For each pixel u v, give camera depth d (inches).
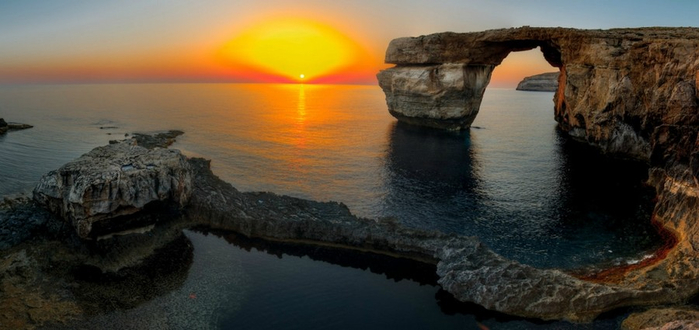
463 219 1407.5
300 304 939.3
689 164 1248.8
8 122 3260.3
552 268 1090.1
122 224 1152.8
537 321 883.4
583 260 1130.0
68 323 834.2
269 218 1288.1
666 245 1177.4
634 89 1729.8
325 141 2743.6
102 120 3622.0
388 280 1055.6
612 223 1355.8
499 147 2527.1
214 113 4485.7
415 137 2886.3
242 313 900.0
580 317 877.2
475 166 2062.0
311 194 1640.0
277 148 2488.9
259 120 3892.7
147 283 989.8
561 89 3080.7
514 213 1454.2
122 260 1071.6
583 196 1603.1
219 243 1211.2
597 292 894.4
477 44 2704.2
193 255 1133.7
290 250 1190.3
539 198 1596.9
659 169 1624.0
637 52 1646.2
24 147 2298.2
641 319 836.6
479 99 3122.5
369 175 1907.0
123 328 831.1
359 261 1143.6
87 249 1086.4
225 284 1005.2
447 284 990.4
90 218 1090.1
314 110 5172.2
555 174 1902.1
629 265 1087.6
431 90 2965.1
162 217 1258.0
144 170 1207.6
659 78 1448.1
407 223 1375.5
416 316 906.7
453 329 863.1
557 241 1243.2
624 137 1996.8
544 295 905.5
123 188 1134.4
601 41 2036.2
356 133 3073.3
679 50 1374.3
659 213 1336.1
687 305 884.0
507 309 906.7
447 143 2659.9
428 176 1892.2
